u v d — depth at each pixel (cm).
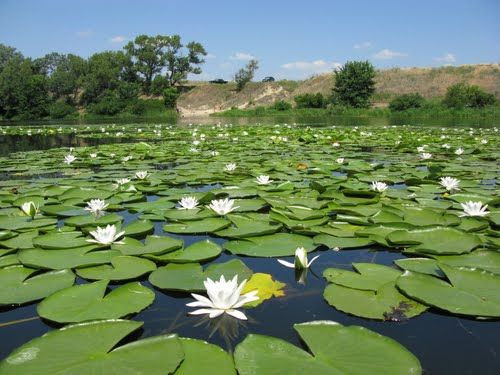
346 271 226
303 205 360
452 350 161
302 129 1448
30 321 187
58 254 254
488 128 1534
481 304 188
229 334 174
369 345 154
